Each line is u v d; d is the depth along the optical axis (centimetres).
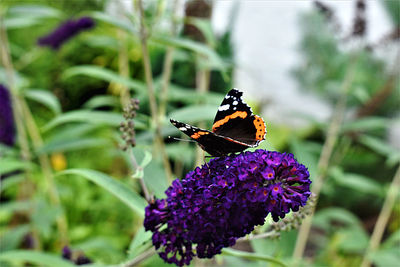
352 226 61
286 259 44
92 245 41
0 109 42
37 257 32
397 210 76
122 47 48
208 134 30
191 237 28
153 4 41
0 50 47
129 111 30
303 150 48
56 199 46
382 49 47
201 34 43
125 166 75
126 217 66
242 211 28
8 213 57
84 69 39
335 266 59
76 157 79
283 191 28
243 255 31
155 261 41
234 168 28
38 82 85
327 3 46
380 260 48
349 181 50
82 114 35
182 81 58
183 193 28
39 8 43
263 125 31
